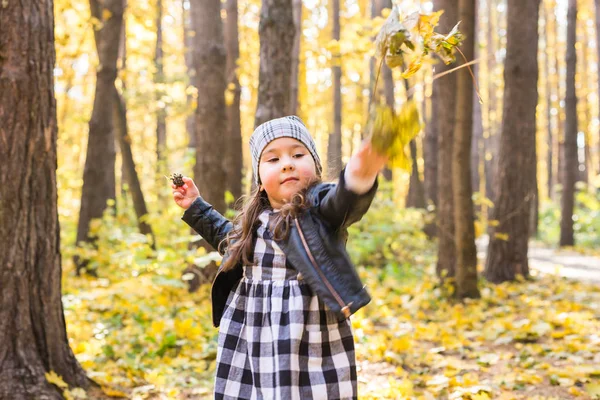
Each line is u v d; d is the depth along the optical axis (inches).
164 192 468.8
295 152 86.3
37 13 144.9
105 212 367.6
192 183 103.5
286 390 79.0
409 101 67.5
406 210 464.4
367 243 406.9
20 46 142.5
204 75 295.7
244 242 87.3
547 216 890.7
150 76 624.7
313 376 80.2
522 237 356.5
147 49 675.4
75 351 191.0
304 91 555.8
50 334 150.0
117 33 358.6
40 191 147.4
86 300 260.4
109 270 331.6
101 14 366.9
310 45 550.3
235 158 393.4
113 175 446.0
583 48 1022.4
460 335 221.5
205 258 234.4
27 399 139.7
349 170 71.7
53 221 151.0
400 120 66.8
